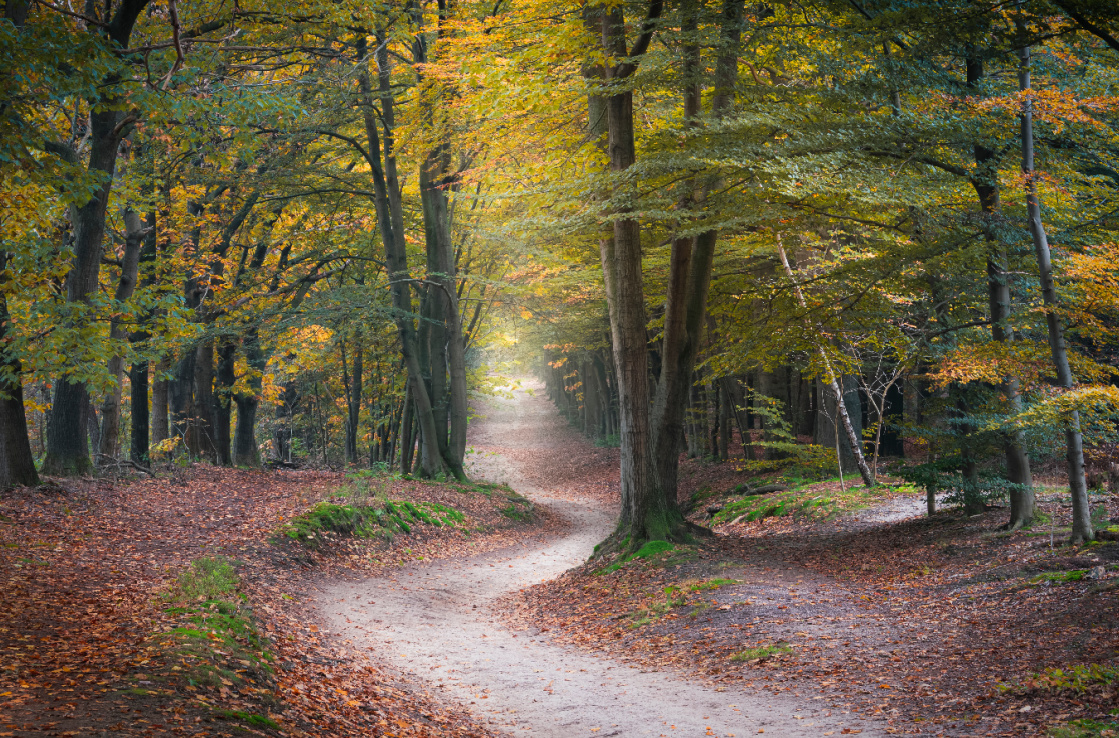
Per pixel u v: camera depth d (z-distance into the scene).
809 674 8.36
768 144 12.05
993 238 12.32
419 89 19.97
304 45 20.31
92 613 8.38
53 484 15.70
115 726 4.80
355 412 37.31
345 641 10.57
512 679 9.45
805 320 15.19
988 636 8.42
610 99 15.16
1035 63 12.20
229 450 29.12
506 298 30.80
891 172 12.03
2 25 8.80
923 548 13.52
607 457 46.53
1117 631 7.46
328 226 28.22
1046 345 12.15
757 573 13.27
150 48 11.16
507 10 19.50
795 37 15.09
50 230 13.36
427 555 19.12
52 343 12.00
